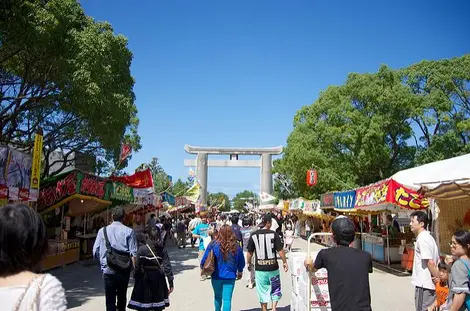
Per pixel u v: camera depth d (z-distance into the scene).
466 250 4.39
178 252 22.44
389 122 29.69
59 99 14.65
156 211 31.02
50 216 16.06
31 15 11.79
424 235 5.57
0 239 1.99
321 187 33.16
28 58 15.21
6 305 1.89
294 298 7.02
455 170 10.58
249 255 7.71
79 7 14.87
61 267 14.86
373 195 14.80
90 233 18.83
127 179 19.55
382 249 16.77
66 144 20.91
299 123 36.59
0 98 15.39
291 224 36.88
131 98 18.08
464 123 27.41
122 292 6.90
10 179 9.38
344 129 30.95
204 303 9.55
